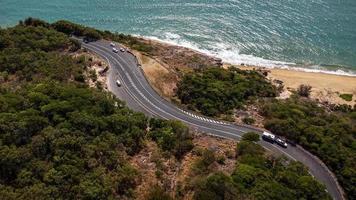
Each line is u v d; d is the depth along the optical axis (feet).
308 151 373.20
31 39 509.76
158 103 433.48
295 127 393.50
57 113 325.21
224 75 503.61
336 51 647.97
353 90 551.59
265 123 403.13
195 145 352.49
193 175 304.30
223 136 383.24
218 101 440.45
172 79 486.79
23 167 268.82
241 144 350.84
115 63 500.33
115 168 289.53
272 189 293.84
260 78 541.34
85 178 268.00
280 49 654.53
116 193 271.90
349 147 379.14
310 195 307.78
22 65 447.01
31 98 342.44
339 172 351.05
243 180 298.76
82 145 294.25
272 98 480.64
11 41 496.23
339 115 457.27
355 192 334.65
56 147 284.82
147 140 341.21
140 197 276.41
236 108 441.27
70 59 473.26
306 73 597.93
